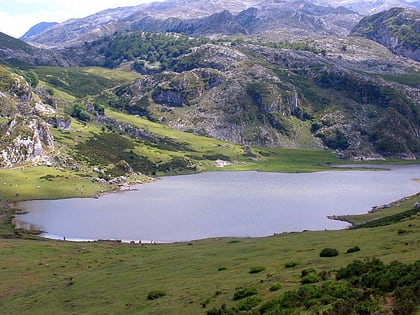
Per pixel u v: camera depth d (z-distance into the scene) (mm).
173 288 63156
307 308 41406
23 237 142500
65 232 152875
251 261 73250
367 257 57062
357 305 37688
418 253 52781
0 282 85875
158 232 151500
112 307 59312
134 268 85250
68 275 89438
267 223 162125
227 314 45688
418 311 33781
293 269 59656
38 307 67125
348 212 180750
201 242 124312
